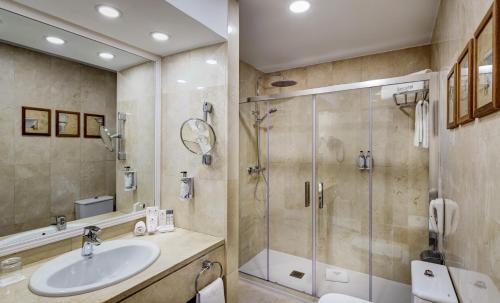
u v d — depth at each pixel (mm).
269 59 2652
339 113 2387
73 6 1179
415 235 2184
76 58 1447
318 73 2748
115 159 1641
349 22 1907
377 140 2262
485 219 788
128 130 1691
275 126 2699
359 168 2365
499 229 668
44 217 1308
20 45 1220
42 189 1307
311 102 2502
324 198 2521
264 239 2756
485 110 743
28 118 1256
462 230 1101
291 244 2656
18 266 1099
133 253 1420
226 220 1576
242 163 2604
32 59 1265
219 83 1589
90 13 1246
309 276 2480
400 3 1659
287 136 2645
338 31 2051
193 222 1710
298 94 2438
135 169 1735
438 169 1846
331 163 2475
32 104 1270
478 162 864
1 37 1157
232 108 1615
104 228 1535
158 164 1853
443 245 1615
